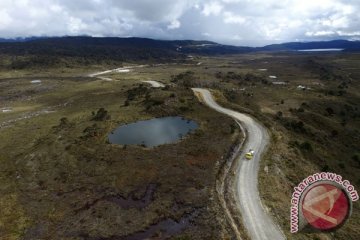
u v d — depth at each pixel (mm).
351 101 148125
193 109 100438
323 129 105125
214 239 40875
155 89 127562
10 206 52719
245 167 59031
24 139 83125
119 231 44594
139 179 56906
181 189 52625
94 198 52844
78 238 43906
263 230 42062
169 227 44625
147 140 75188
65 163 65438
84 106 118062
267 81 181375
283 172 58812
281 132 80562
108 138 77688
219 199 49031
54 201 53156
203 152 65750
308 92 155375
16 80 193750
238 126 81625
